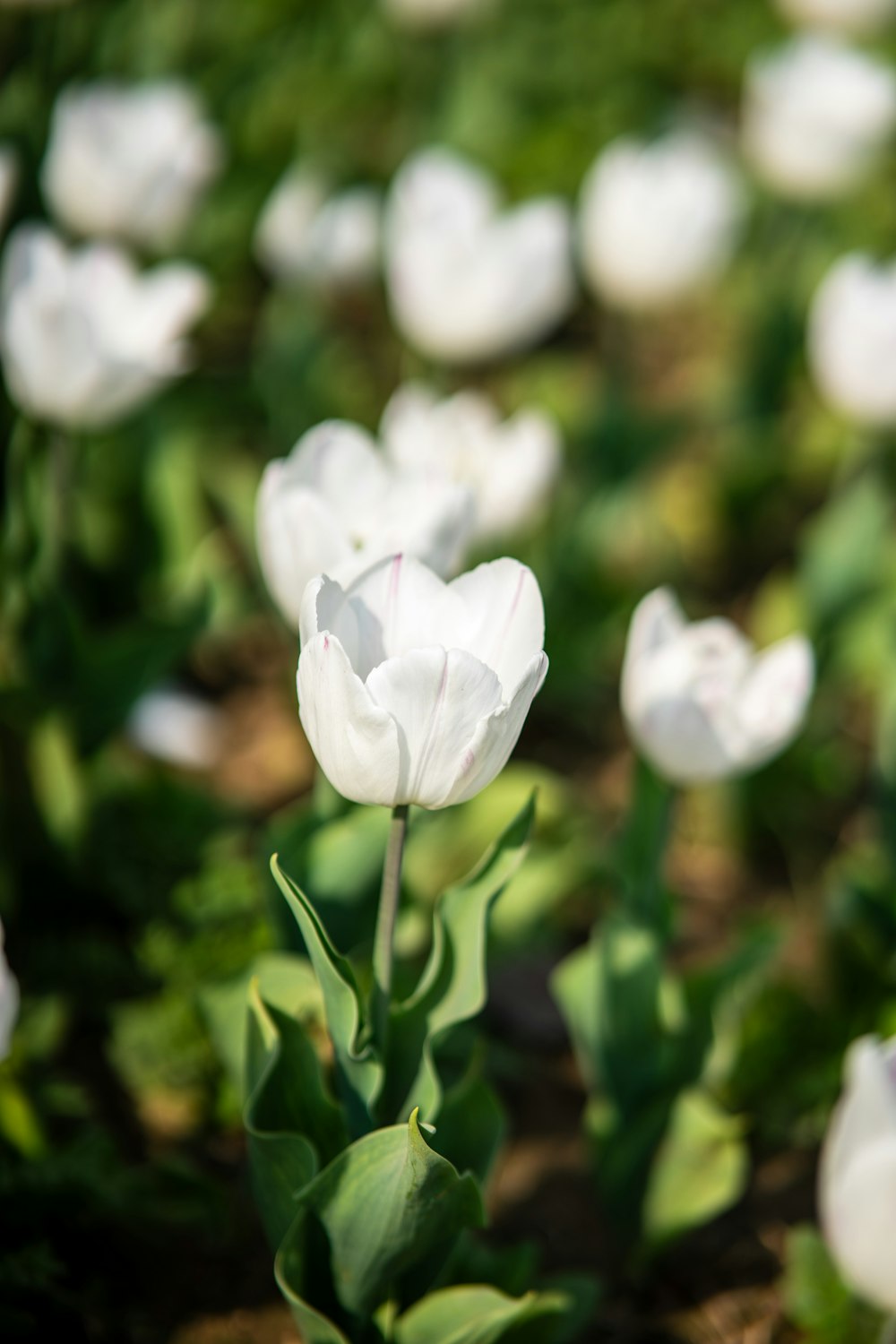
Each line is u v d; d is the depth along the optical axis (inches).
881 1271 35.4
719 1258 42.3
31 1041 41.9
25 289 40.6
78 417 42.0
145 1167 39.6
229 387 58.0
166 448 49.7
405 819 33.4
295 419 55.4
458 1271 38.0
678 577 57.0
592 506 54.1
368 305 68.2
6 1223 38.8
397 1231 34.6
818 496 64.6
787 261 66.4
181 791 47.1
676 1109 40.3
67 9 54.6
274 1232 35.9
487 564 33.1
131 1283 40.1
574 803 50.8
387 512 36.8
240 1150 42.5
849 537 52.7
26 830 44.3
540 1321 37.7
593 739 54.2
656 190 52.5
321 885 38.5
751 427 63.7
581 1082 45.2
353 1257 35.2
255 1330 40.0
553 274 48.4
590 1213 42.7
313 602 31.9
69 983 43.9
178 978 42.6
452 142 72.5
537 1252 40.1
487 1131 37.1
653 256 52.4
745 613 59.0
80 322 40.5
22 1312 38.2
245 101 68.9
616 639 54.3
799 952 49.1
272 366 55.7
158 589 49.7
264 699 53.4
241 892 43.8
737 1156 40.1
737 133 85.6
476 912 35.3
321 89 76.4
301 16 80.4
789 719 38.4
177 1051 42.0
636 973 39.6
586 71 85.1
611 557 57.2
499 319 48.3
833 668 53.2
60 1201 38.7
